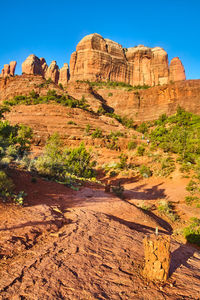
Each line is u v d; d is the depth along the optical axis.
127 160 37.72
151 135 62.03
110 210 10.49
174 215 14.41
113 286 3.18
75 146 50.97
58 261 3.87
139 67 150.88
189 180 24.97
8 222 5.58
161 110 95.62
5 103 72.94
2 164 11.55
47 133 51.62
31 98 78.50
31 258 3.92
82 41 146.88
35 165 15.16
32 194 9.43
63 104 73.00
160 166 31.64
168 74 146.25
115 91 114.19
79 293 2.94
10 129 30.91
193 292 3.18
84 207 9.79
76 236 5.38
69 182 15.59
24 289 2.93
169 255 3.52
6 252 4.01
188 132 43.06
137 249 5.03
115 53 150.00
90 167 28.36
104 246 4.95
